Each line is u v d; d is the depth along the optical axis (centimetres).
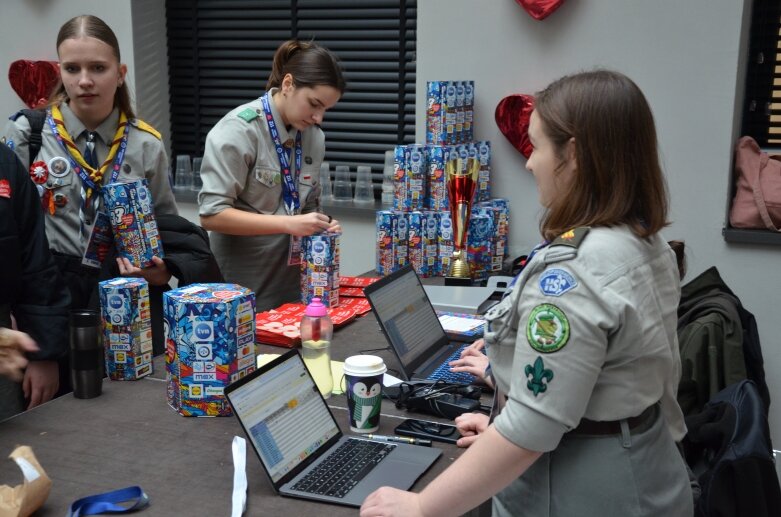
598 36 312
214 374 178
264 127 270
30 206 215
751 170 301
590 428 130
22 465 135
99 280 246
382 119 392
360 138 397
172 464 156
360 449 164
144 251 238
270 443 151
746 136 318
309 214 262
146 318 204
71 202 250
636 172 125
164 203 270
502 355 135
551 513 132
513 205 338
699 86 300
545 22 319
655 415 136
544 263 124
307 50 263
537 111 130
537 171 131
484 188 334
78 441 166
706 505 169
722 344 243
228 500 143
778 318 301
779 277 299
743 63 306
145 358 204
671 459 136
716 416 189
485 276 314
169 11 430
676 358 142
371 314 262
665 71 304
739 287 306
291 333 226
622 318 120
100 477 151
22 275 212
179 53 433
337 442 167
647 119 126
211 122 433
